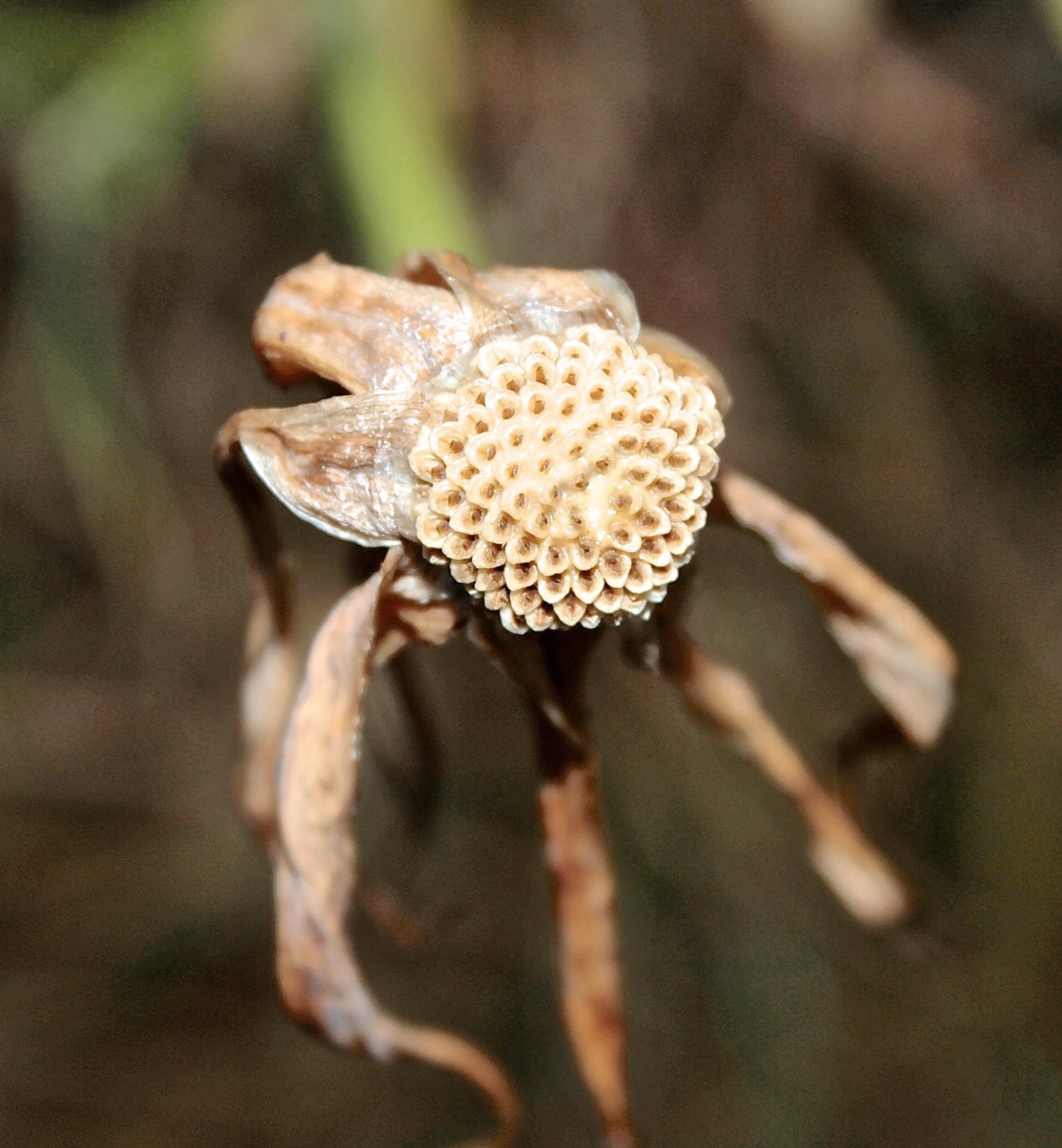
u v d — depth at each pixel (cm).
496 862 28
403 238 16
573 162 21
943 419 27
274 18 18
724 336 23
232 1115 27
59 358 20
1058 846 28
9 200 21
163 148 19
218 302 23
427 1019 28
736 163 22
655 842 27
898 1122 27
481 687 27
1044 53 23
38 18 19
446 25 18
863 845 15
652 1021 27
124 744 30
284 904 14
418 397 14
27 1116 26
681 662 15
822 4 21
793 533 14
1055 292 24
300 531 25
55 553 28
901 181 23
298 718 14
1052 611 28
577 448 14
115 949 28
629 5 21
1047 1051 27
